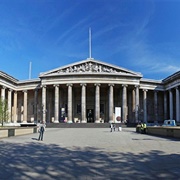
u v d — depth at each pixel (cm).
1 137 3231
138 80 8425
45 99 8444
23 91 9419
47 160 1519
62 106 8981
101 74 8138
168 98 9381
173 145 2375
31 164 1386
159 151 1922
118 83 8212
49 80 8394
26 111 9312
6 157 1644
